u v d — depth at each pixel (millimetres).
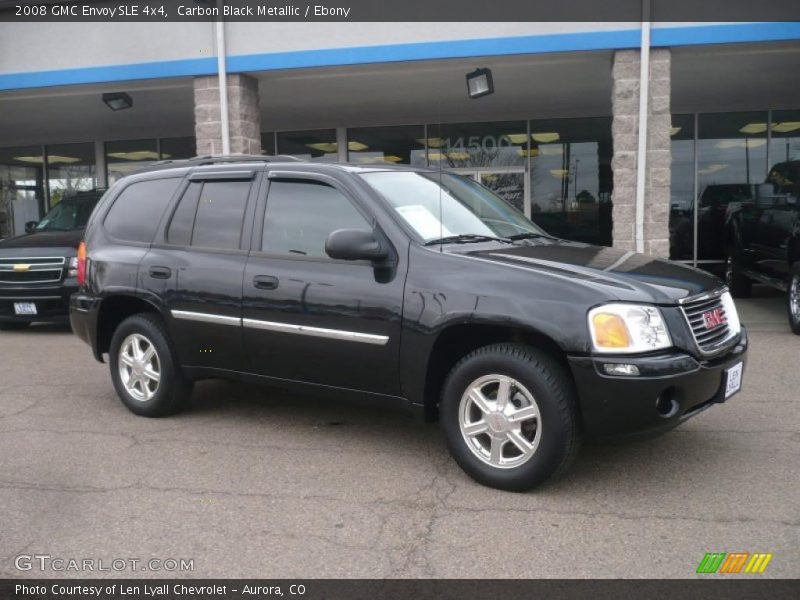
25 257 9156
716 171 13977
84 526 3695
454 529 3607
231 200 5129
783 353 7383
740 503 3846
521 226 5227
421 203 4727
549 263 4168
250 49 9586
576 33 8766
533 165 14453
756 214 10086
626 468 4355
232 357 5004
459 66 9594
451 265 4168
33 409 5820
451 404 4148
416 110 13211
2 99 11492
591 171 14281
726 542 3426
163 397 5387
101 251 5703
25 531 3650
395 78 10312
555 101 12523
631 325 3713
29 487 4199
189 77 9977
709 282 4289
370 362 4379
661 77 8727
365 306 4344
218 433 5152
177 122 14156
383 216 4445
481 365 4004
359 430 5184
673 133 14000
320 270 4570
